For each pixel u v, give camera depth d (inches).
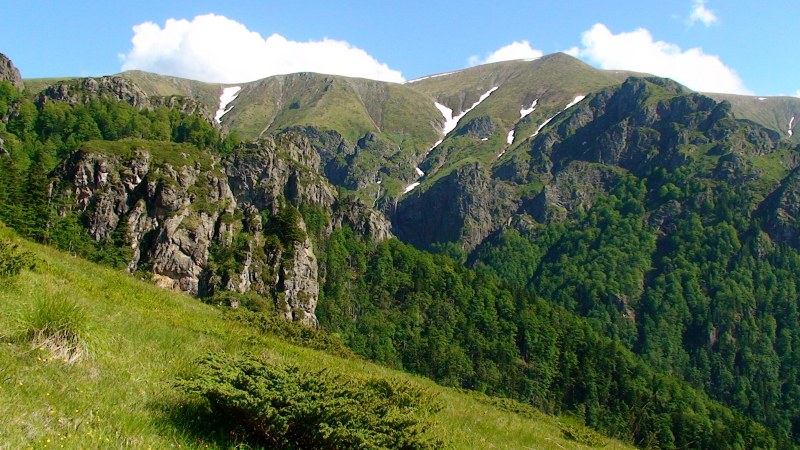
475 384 5398.6
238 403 355.9
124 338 516.1
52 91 6820.9
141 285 1130.0
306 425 362.6
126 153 4709.6
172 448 318.7
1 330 408.5
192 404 393.4
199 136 6594.5
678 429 5059.1
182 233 4377.5
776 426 6850.4
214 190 4936.0
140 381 411.2
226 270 4328.3
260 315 1187.9
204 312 1083.3
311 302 4889.3
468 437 639.1
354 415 375.9
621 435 4936.0
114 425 319.9
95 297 710.5
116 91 7372.1
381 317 5940.0
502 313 6318.9
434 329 5900.6
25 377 340.5
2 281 565.9
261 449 362.9
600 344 6018.7
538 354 5880.9
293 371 414.9
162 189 4480.8
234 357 415.5
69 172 4493.1
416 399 664.4
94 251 3939.5
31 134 5925.2
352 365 1040.8
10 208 3011.8
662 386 5649.6
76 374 378.6
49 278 714.2
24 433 273.1
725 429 5088.6
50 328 418.0
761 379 7460.6
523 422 987.9
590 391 5349.4
